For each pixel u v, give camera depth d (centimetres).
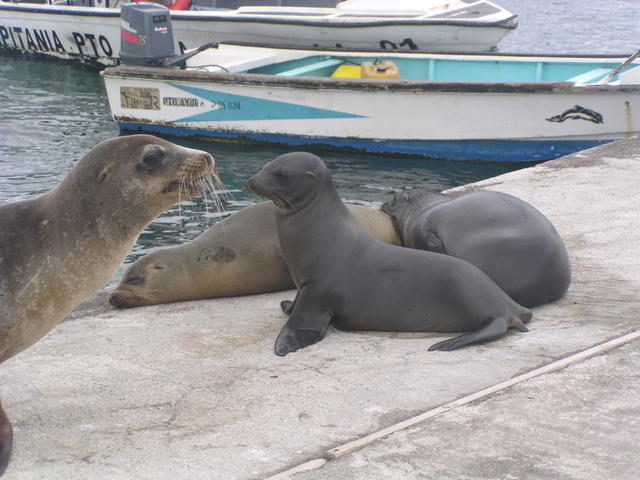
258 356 552
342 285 601
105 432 435
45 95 2148
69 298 444
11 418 458
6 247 424
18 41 2614
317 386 490
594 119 1509
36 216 436
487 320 572
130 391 494
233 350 568
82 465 397
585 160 1077
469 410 444
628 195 921
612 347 528
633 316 597
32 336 438
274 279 734
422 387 482
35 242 430
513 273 631
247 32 2117
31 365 546
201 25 2142
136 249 1127
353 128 1641
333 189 624
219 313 672
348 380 498
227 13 2214
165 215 1275
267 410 458
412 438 414
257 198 1380
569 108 1509
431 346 552
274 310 675
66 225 436
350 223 624
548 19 4194
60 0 2730
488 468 382
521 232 647
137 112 1775
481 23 1950
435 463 388
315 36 2073
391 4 2234
